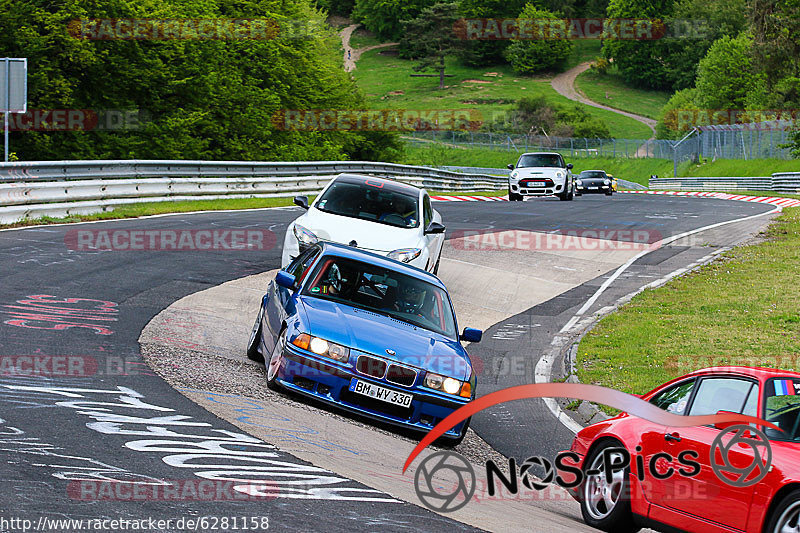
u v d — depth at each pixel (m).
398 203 20.69
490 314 23.67
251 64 78.50
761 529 7.76
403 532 7.15
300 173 50.97
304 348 12.20
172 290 19.95
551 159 55.19
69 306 16.69
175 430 9.55
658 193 72.69
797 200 57.66
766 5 109.44
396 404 12.04
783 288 26.14
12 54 51.34
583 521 9.90
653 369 17.95
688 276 29.05
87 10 55.00
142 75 60.34
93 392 10.88
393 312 13.41
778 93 109.50
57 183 30.05
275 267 24.98
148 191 36.94
